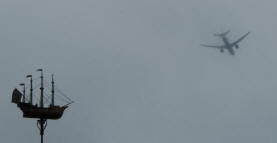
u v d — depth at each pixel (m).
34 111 58.09
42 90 59.00
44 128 59.06
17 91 58.84
